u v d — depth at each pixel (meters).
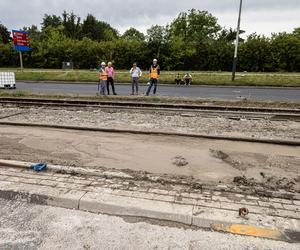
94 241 3.33
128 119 10.22
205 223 3.63
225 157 6.29
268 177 5.21
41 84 25.09
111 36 75.75
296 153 6.59
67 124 9.27
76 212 3.95
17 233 3.46
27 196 4.27
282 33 42.47
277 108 11.98
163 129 8.74
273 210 3.88
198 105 12.55
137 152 6.55
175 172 5.39
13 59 48.75
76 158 6.13
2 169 5.23
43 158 6.10
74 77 29.02
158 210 3.82
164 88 21.23
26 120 9.95
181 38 48.00
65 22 71.00
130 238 3.38
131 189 4.45
